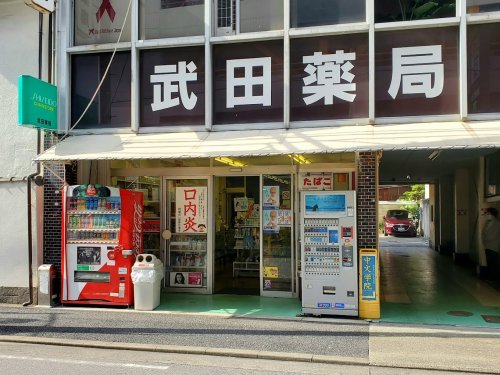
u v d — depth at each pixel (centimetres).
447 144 735
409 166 1406
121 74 967
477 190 1391
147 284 888
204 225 1045
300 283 977
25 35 987
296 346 659
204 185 1049
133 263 919
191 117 931
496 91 805
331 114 865
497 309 887
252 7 927
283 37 884
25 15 988
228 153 809
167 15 964
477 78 813
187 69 937
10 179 970
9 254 967
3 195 977
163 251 1055
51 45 980
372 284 814
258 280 1145
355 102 856
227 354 636
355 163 885
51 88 947
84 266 916
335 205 824
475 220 1441
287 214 998
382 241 2548
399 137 780
